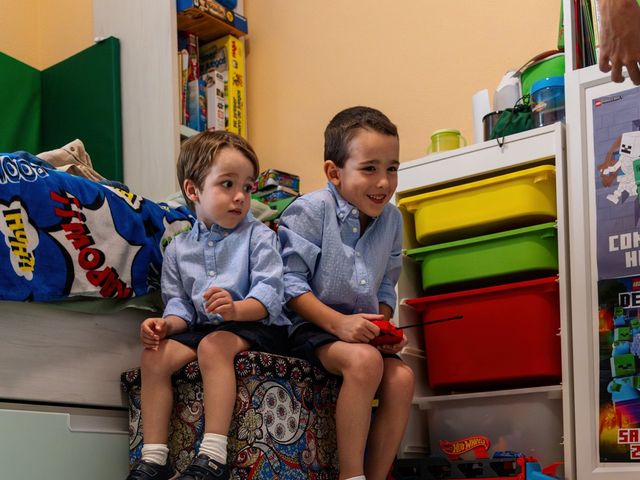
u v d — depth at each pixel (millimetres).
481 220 1800
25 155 1433
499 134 1860
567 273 1666
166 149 2365
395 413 1435
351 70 2477
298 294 1446
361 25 2477
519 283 1719
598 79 1703
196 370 1348
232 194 1442
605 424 1550
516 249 1753
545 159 1741
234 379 1309
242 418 1295
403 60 2375
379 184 1487
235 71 2578
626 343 1561
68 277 1387
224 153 1451
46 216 1371
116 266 1475
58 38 2902
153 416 1357
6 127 2566
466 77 2252
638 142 1626
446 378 1813
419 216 1901
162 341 1393
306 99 2557
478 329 1780
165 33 2424
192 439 1350
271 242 1457
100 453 1439
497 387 1814
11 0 2859
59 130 2617
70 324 1429
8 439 1298
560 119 1797
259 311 1372
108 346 1487
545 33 2129
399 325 1853
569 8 1797
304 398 1396
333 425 1455
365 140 1487
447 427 1795
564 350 1620
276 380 1352
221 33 2611
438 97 2293
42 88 2688
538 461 1666
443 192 1846
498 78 2193
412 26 2373
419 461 1626
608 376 1565
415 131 2322
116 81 2482
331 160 1548
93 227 1448
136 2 2506
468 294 1790
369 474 1436
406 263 1921
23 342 1351
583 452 1557
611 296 1598
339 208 1522
